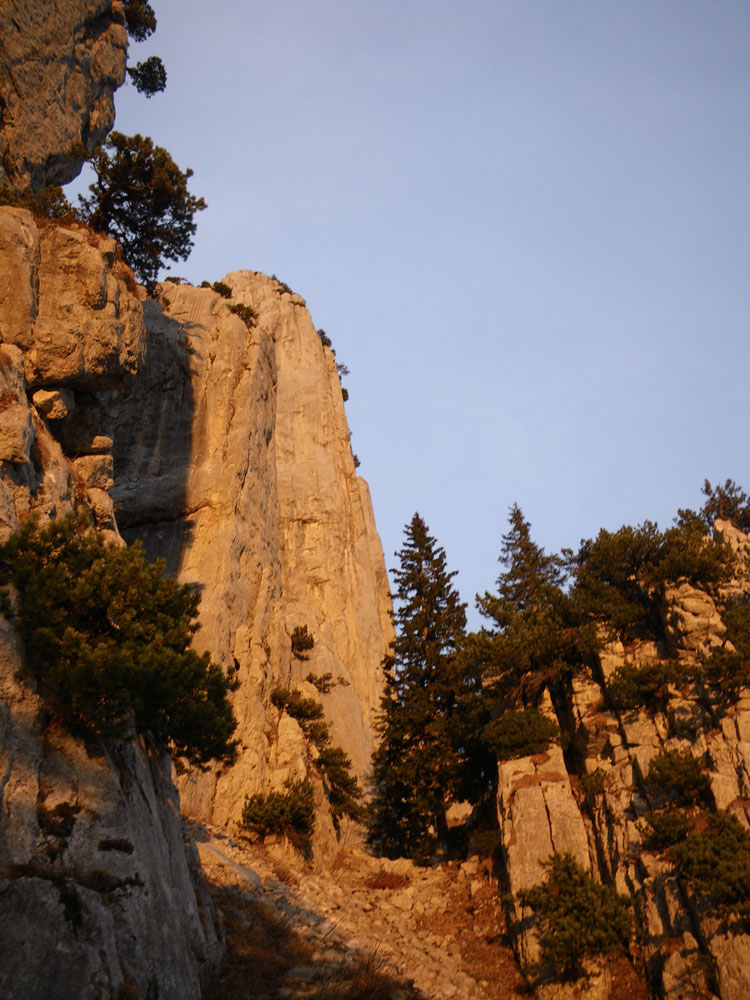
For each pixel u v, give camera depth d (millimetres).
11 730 13836
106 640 15445
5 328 22172
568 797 28250
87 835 13555
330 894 26219
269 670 37906
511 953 24922
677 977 22031
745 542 35875
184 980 13688
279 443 68938
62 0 34625
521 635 32844
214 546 38219
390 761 38625
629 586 35250
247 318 51688
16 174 30688
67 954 11297
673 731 28688
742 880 22156
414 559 45688
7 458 18750
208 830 27766
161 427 41188
